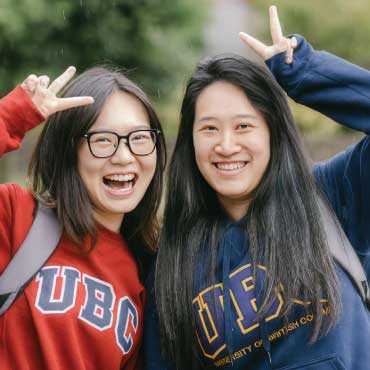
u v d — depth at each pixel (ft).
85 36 28.60
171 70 30.60
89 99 8.57
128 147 9.07
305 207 9.06
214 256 9.21
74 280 8.73
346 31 45.78
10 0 27.30
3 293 8.44
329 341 8.63
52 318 8.43
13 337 8.43
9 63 28.63
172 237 9.55
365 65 47.24
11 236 8.70
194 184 9.64
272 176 9.20
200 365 9.30
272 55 9.03
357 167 9.09
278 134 9.21
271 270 8.80
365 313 8.81
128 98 9.21
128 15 29.22
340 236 9.06
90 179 9.07
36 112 8.39
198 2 31.58
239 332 8.80
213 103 9.04
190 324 9.12
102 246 9.27
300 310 8.71
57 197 9.01
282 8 46.32
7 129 8.33
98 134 8.94
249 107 9.00
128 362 9.43
